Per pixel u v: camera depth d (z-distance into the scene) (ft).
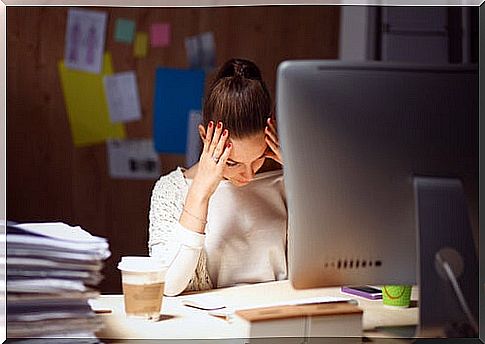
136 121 6.47
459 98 4.70
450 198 4.76
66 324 5.22
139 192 6.49
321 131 4.63
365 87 4.62
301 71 4.60
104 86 6.46
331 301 5.90
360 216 4.74
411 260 4.85
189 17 6.41
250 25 6.42
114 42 6.43
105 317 5.65
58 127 6.46
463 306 4.97
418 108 4.67
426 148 4.70
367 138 4.65
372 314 5.80
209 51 6.43
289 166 4.68
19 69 6.41
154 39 6.43
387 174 4.71
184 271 6.27
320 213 4.72
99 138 6.48
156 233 6.40
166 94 6.45
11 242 5.06
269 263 6.53
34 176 6.45
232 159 6.44
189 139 6.45
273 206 6.53
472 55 6.35
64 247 5.14
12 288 5.06
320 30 6.41
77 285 5.18
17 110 6.42
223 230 6.48
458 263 4.87
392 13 6.36
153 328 5.57
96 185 6.49
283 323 5.55
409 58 6.39
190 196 6.40
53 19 6.41
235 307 5.81
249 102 6.39
